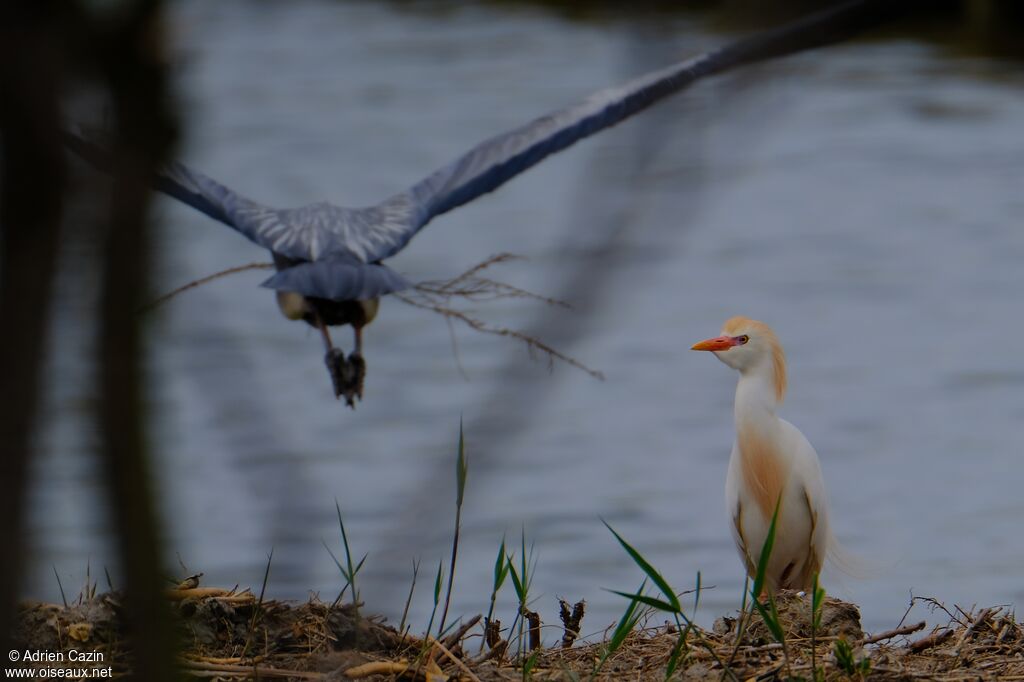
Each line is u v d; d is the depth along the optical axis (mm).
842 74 42781
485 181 8289
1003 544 14875
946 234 30094
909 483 17219
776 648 8703
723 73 7020
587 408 20516
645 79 8312
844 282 26906
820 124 39094
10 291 3508
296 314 8352
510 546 14781
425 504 4203
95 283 3566
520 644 9281
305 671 8281
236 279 26000
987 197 32625
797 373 22297
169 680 3975
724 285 27000
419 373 22109
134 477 3779
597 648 9219
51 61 3260
